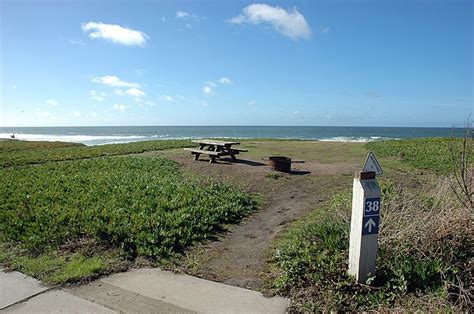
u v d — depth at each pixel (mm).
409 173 12242
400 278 4145
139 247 5559
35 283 4602
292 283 4406
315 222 6500
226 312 3885
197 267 5105
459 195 5555
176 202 7750
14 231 6285
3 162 16312
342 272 4406
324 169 13656
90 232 6020
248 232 6648
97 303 4082
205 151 15320
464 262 4465
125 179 10461
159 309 3951
